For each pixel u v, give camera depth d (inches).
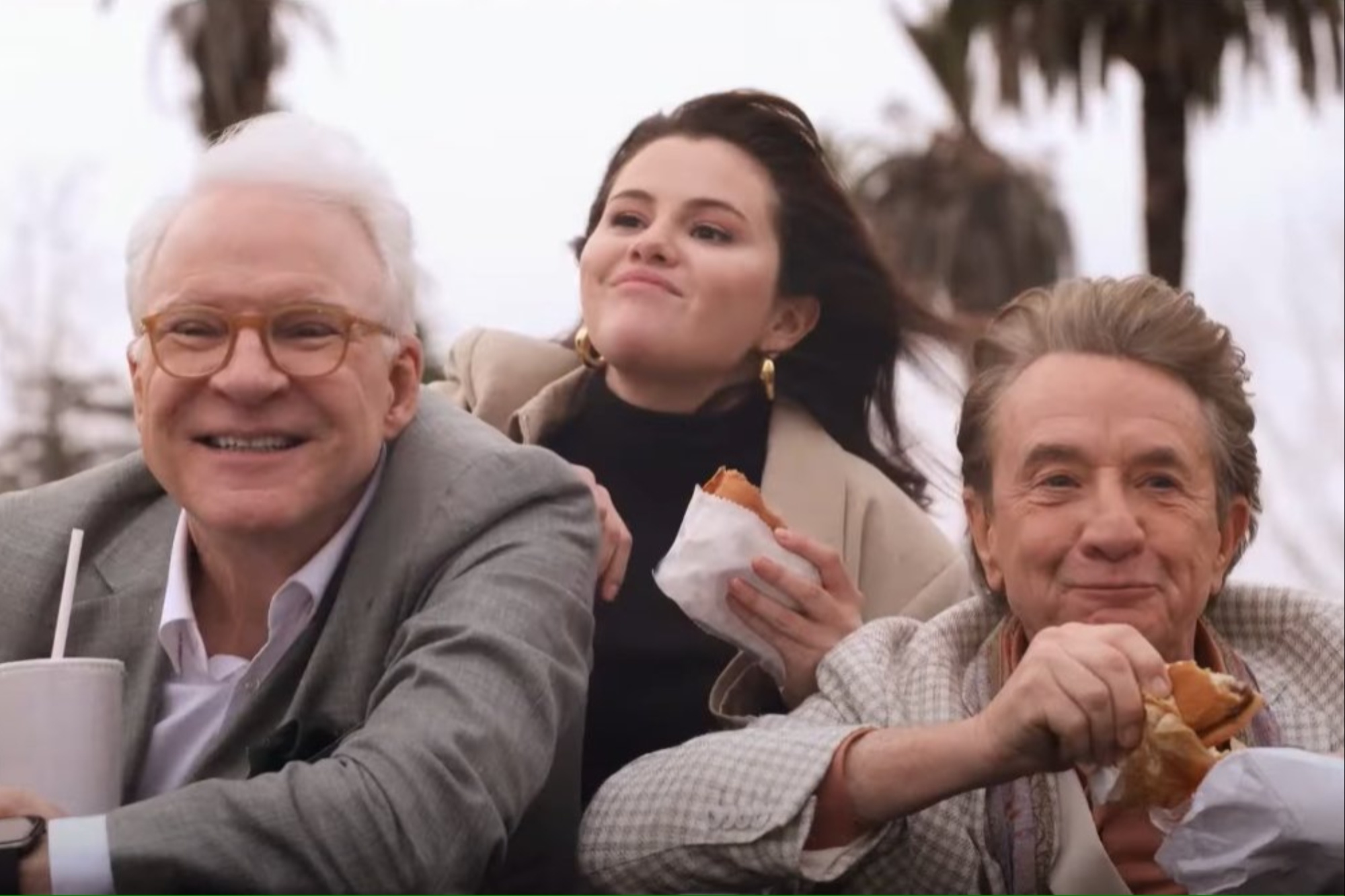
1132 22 986.7
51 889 116.0
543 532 134.3
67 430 1085.1
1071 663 118.3
